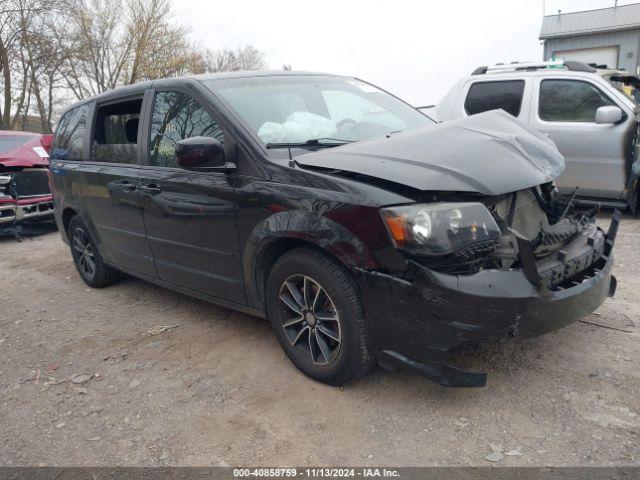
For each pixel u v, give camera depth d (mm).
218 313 4508
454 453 2545
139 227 4324
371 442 2676
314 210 2916
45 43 25375
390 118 4172
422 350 2650
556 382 3037
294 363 3350
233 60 41469
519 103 7238
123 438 2881
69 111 5559
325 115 3891
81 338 4254
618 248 5582
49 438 2934
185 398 3219
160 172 3988
